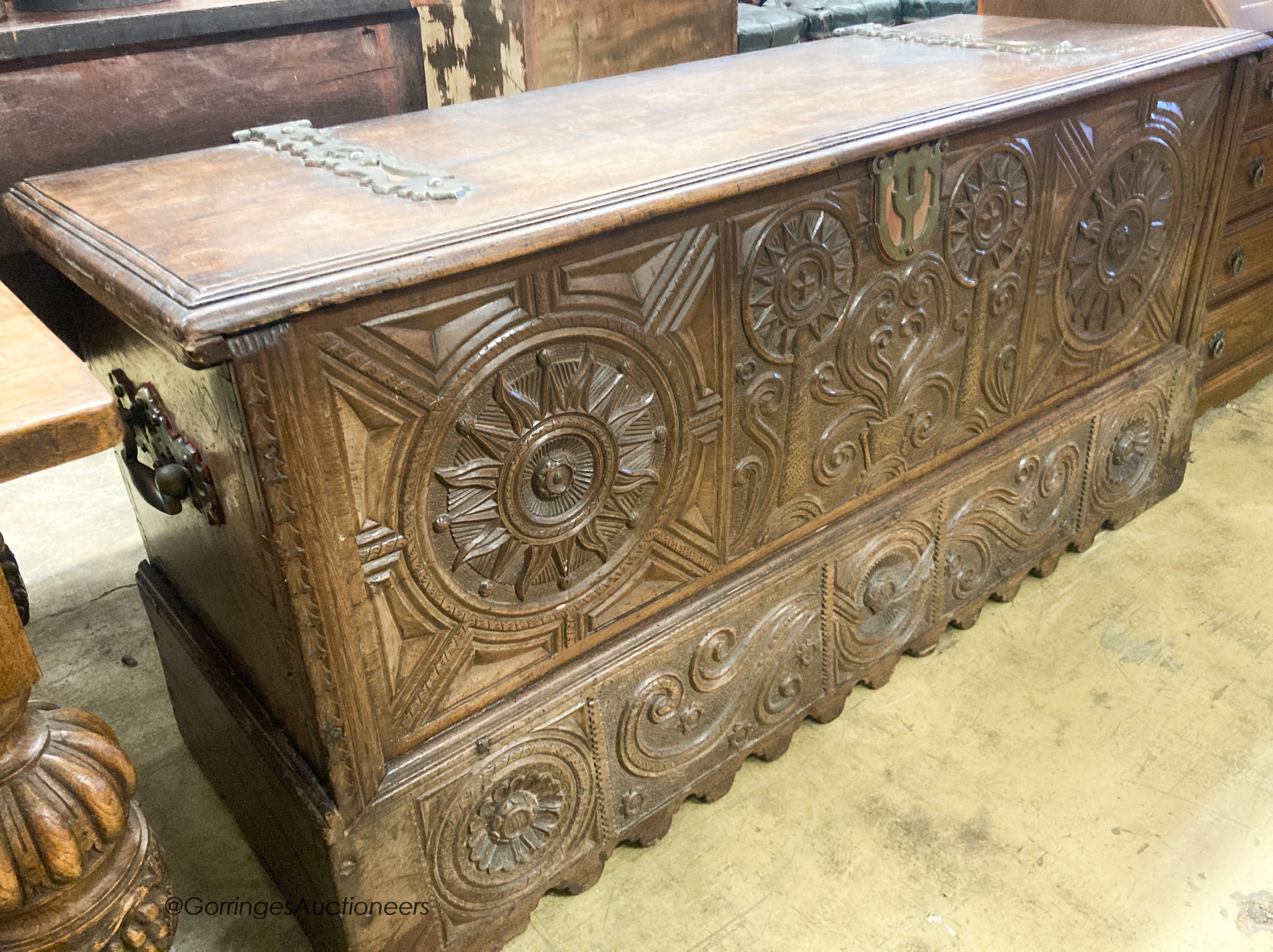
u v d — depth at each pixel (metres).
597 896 1.34
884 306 1.38
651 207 1.03
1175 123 1.65
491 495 1.06
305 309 0.84
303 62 1.85
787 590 1.43
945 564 1.65
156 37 1.64
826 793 1.48
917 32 1.93
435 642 1.09
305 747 1.09
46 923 0.83
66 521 2.22
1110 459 1.89
